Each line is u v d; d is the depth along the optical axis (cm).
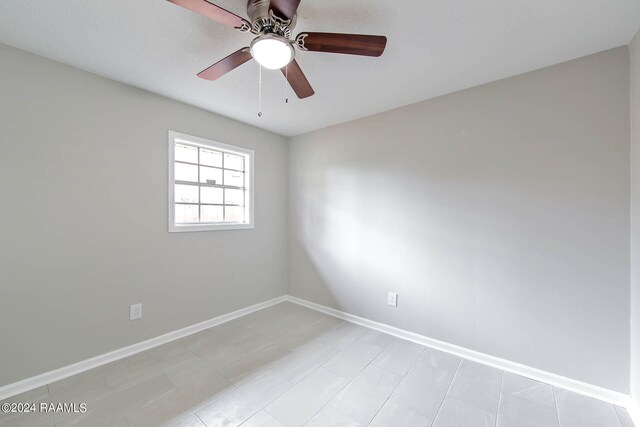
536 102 194
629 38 160
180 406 165
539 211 193
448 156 231
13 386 173
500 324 208
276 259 347
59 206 189
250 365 209
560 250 187
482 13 140
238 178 311
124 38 162
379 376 196
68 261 194
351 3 134
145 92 229
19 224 175
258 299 326
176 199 260
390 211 265
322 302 323
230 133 292
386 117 268
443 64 188
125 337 221
